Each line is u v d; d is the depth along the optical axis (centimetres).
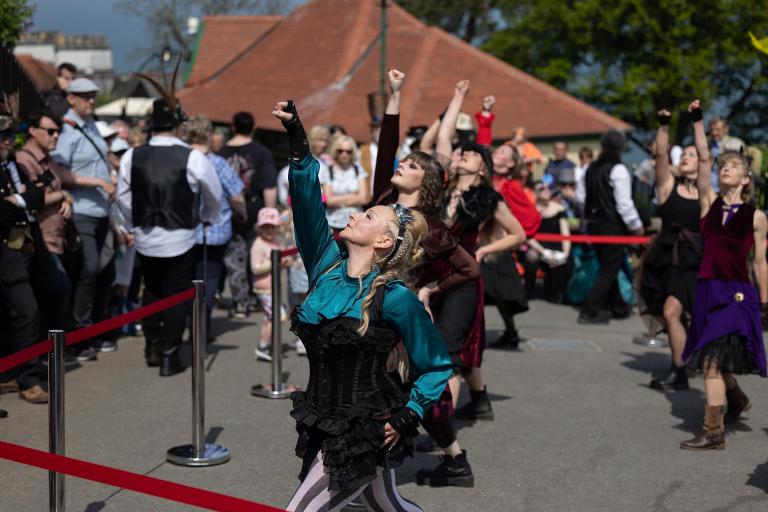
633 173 1456
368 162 1063
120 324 479
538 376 851
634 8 3725
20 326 690
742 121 4122
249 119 1071
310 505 367
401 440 372
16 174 704
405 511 397
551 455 617
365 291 367
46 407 694
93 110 854
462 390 796
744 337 626
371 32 3070
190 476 562
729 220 632
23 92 1134
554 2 3872
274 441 634
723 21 3725
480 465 594
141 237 810
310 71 3005
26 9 1428
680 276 781
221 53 3378
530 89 2905
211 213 836
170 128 822
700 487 561
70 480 552
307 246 397
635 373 870
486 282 805
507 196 895
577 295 1269
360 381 365
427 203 541
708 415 636
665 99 3744
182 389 768
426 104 2816
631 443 648
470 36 5091
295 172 390
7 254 681
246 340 980
